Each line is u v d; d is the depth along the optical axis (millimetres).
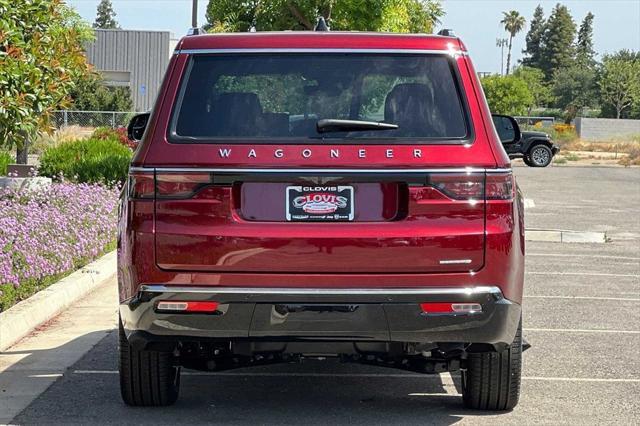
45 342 8703
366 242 5492
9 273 9453
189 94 5766
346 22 24094
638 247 16672
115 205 14859
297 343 5773
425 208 5555
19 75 10492
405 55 5887
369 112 5793
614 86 97188
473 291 5543
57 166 20016
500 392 6359
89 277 11234
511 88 81938
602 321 10047
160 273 5562
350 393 7137
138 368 6301
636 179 33688
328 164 5551
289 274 5516
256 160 5551
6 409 6609
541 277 13078
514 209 5676
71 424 6254
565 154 49938
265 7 24188
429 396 7051
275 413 6551
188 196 5551
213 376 7625
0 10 10523
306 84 5828
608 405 6871
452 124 5715
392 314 5520
